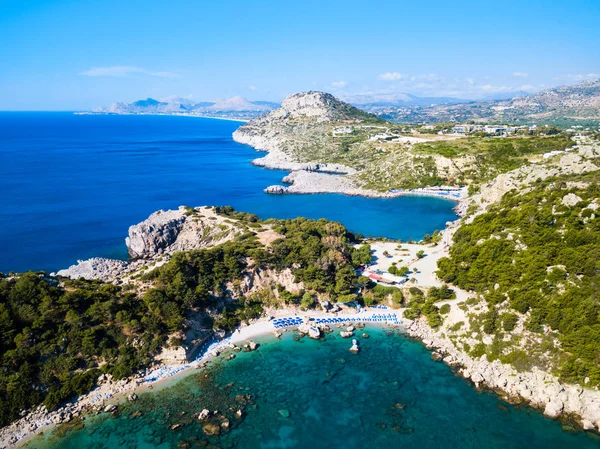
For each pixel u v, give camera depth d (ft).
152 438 251.80
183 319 342.03
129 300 344.49
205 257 404.77
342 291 407.44
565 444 249.75
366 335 367.66
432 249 531.50
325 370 319.47
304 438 254.47
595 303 299.17
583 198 402.31
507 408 278.26
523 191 499.10
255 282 413.59
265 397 289.33
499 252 390.83
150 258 552.00
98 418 268.00
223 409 277.23
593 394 270.05
